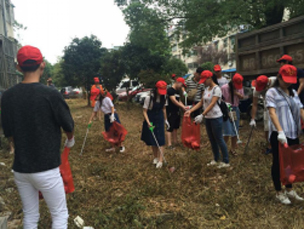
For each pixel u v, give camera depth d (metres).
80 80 17.20
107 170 4.98
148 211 3.52
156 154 5.38
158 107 5.09
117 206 3.64
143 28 12.51
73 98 29.23
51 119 2.26
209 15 10.93
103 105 6.20
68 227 3.16
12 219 3.38
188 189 4.13
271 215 3.32
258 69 7.44
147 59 14.85
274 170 3.56
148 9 12.32
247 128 7.77
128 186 4.32
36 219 2.48
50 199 2.36
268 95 3.46
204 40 11.95
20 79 13.72
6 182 4.35
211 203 3.67
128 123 10.19
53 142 2.27
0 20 19.44
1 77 11.12
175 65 15.83
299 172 3.15
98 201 3.86
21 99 2.20
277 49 6.70
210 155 5.64
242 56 8.27
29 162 2.21
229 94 5.62
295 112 3.46
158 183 4.35
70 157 5.84
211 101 4.71
